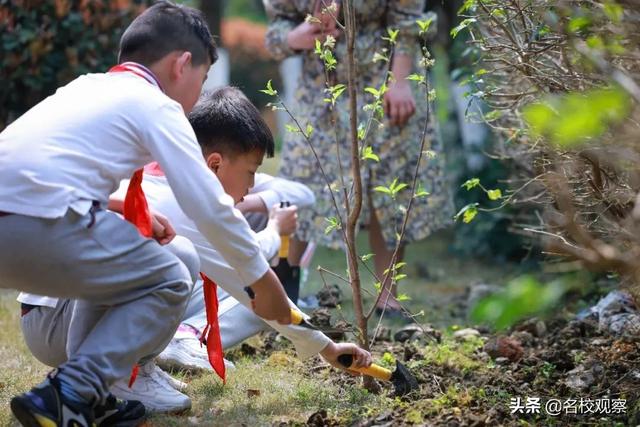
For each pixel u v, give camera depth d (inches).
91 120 196.9
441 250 534.3
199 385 250.7
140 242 199.9
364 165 347.3
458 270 478.6
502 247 489.4
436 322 354.0
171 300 203.2
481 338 300.7
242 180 237.8
